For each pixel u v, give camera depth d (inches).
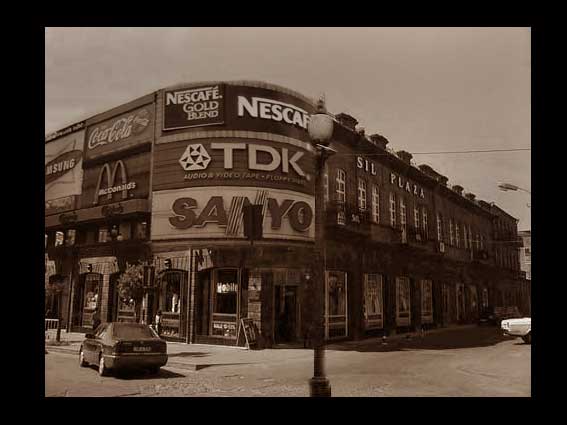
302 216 716.0
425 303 1064.8
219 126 703.7
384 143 936.9
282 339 694.5
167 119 735.7
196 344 690.2
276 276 687.7
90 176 863.7
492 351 648.4
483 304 1274.6
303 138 730.2
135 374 456.1
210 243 689.0
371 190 901.8
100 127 858.1
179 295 719.1
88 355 478.9
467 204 1258.6
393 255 956.0
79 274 868.0
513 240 1382.9
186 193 708.0
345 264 806.5
